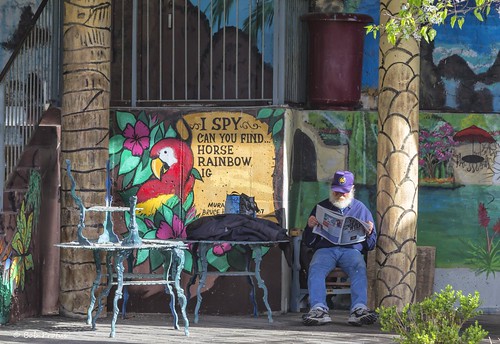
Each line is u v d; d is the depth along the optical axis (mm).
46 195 11555
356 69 12414
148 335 10133
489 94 12633
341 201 11086
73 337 9961
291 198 12109
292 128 12047
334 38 12312
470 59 12648
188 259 11711
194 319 11148
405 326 7957
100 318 11367
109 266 10617
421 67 12695
